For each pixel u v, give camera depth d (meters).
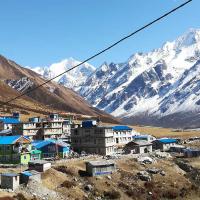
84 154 184.62
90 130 192.12
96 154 187.00
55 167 144.38
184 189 153.75
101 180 142.25
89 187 134.25
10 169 137.38
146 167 168.38
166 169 170.50
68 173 142.25
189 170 178.25
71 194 127.00
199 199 148.38
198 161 192.50
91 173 143.88
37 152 163.38
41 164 134.25
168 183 156.62
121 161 167.62
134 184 147.25
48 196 121.06
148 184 149.62
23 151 153.25
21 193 117.31
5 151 152.75
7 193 115.12
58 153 175.62
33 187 122.38
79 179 140.38
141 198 139.12
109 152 190.38
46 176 133.12
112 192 134.88
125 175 151.88
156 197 142.50
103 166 147.00
